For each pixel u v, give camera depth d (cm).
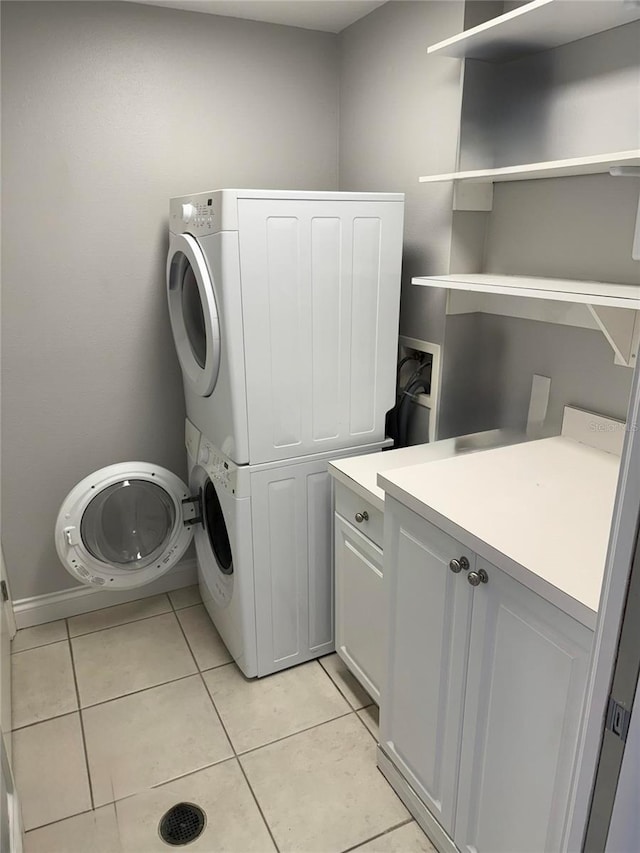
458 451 199
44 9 195
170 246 209
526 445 172
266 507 196
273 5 211
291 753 185
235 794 173
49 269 216
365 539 180
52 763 182
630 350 146
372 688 192
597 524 127
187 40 217
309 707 203
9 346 216
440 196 196
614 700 74
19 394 222
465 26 177
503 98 179
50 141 205
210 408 201
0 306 212
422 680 150
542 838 118
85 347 228
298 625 216
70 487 239
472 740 134
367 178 235
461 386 211
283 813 167
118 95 211
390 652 162
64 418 231
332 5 211
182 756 185
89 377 232
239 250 170
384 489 151
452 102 186
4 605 226
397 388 229
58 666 222
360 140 236
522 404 196
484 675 127
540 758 115
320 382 195
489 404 210
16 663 223
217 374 188
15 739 190
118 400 239
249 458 188
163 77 216
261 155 239
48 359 223
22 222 208
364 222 188
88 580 224
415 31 198
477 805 137
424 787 157
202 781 176
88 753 186
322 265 184
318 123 246
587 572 109
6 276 210
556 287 150
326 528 210
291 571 208
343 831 162
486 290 159
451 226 192
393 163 218
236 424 183
